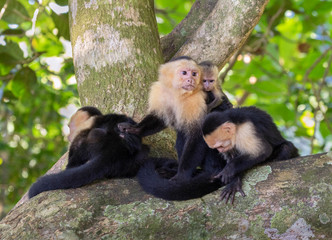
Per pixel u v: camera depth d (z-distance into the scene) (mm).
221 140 7410
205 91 8828
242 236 6219
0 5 13086
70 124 8398
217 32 10562
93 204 6695
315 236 6074
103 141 7738
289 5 15797
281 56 17500
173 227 6352
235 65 17781
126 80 9586
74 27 10398
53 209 6641
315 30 18266
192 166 8164
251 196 6418
